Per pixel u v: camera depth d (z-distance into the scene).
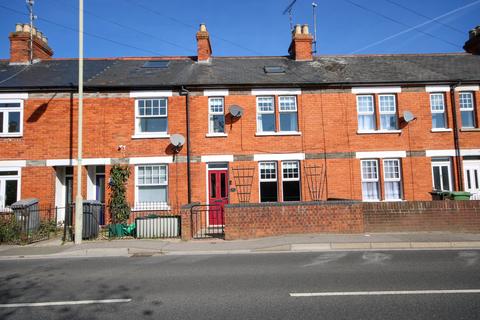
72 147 15.15
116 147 15.27
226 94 15.77
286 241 10.67
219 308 5.28
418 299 5.49
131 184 15.13
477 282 6.39
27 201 13.27
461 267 7.58
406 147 15.85
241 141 15.59
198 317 4.94
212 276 7.20
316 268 7.70
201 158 15.41
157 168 15.51
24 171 14.92
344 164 15.68
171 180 15.21
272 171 15.76
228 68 17.61
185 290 6.24
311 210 11.94
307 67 17.80
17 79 15.88
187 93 15.62
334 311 5.05
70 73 16.84
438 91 16.23
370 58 19.27
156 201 15.28
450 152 15.88
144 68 17.67
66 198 16.08
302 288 6.21
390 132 15.84
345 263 8.16
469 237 11.02
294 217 11.88
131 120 15.45
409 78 16.36
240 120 15.70
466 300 5.41
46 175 14.93
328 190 15.52
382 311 5.01
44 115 15.21
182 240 11.71
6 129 15.15
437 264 7.89
